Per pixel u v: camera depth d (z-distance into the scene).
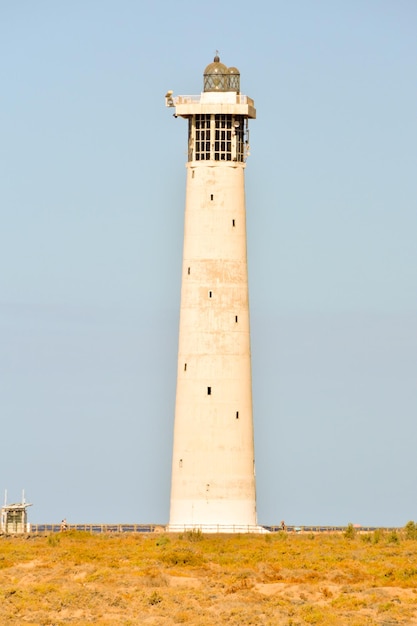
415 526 195.50
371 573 155.62
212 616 132.88
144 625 129.62
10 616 132.38
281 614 133.00
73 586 145.75
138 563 163.25
